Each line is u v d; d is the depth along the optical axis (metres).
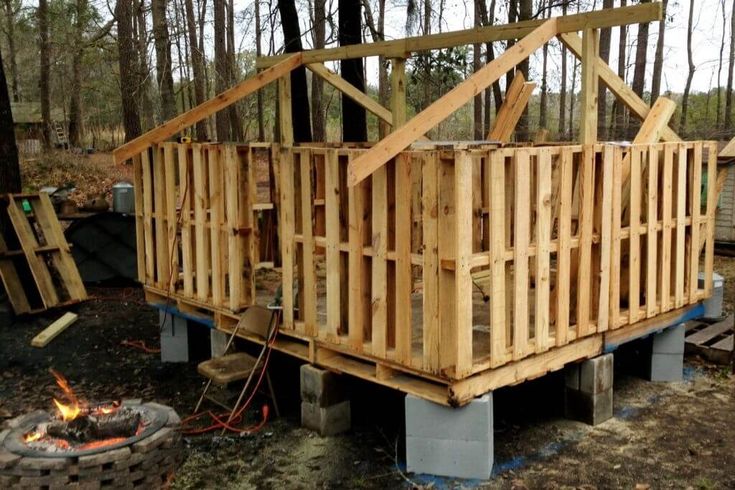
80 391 6.64
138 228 7.41
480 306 6.15
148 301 7.39
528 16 12.84
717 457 4.98
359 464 4.95
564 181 4.99
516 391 6.29
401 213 4.57
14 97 36.53
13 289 8.18
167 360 7.33
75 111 32.28
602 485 4.59
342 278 5.23
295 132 11.16
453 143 5.79
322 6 12.56
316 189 6.70
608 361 5.61
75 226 9.80
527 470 4.80
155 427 4.54
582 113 5.14
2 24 35.53
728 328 7.54
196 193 6.48
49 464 4.04
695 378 6.66
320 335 5.36
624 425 5.58
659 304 6.06
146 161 7.12
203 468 4.96
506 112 7.48
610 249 5.43
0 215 8.73
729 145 12.11
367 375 5.00
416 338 5.13
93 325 8.16
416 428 4.71
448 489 4.52
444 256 4.35
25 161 20.94
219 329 6.38
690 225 6.33
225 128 22.38
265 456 5.13
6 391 6.69
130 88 17.00
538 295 4.86
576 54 5.61
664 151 5.86
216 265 6.30
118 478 4.20
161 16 14.88
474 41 5.65
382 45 6.22
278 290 6.00
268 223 7.52
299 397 6.23
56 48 31.72
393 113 6.19
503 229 4.52
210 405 6.21
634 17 4.77
